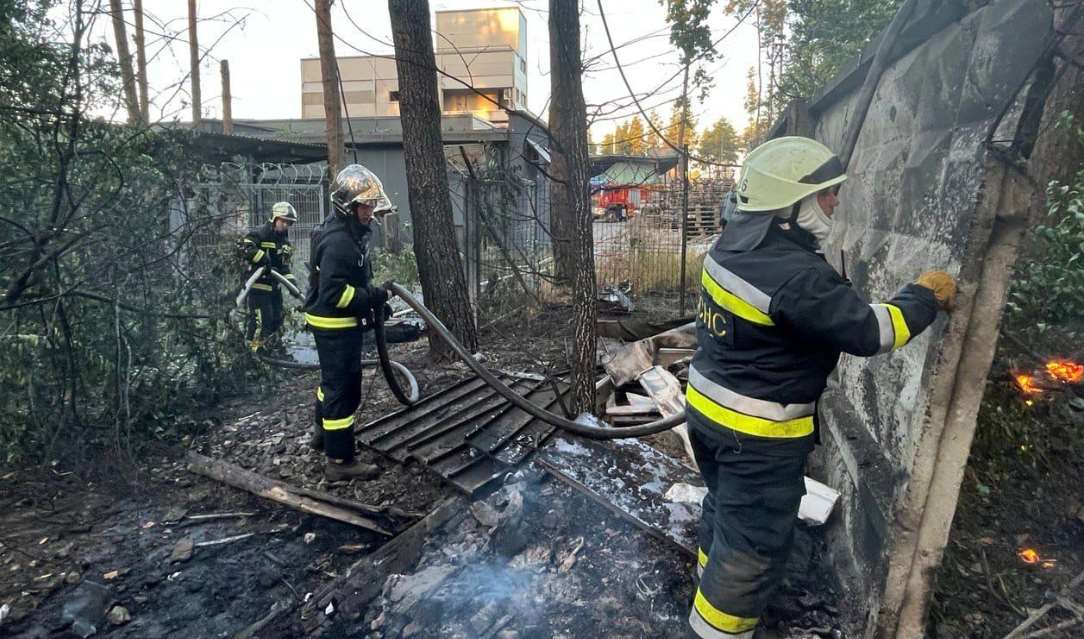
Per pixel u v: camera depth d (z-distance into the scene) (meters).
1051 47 1.67
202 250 5.35
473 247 7.67
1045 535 3.00
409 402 4.52
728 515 2.17
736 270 2.06
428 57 6.04
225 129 13.74
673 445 4.04
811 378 2.08
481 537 3.17
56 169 4.24
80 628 2.70
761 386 2.08
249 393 5.54
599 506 3.32
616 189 9.49
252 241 6.04
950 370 2.00
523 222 8.06
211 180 5.60
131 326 4.60
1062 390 3.33
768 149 2.12
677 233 9.09
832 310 1.87
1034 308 3.32
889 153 2.99
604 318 7.39
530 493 3.47
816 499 2.93
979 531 3.04
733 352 2.14
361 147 17.17
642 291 8.97
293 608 2.81
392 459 3.99
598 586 2.81
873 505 2.39
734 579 2.14
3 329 4.02
